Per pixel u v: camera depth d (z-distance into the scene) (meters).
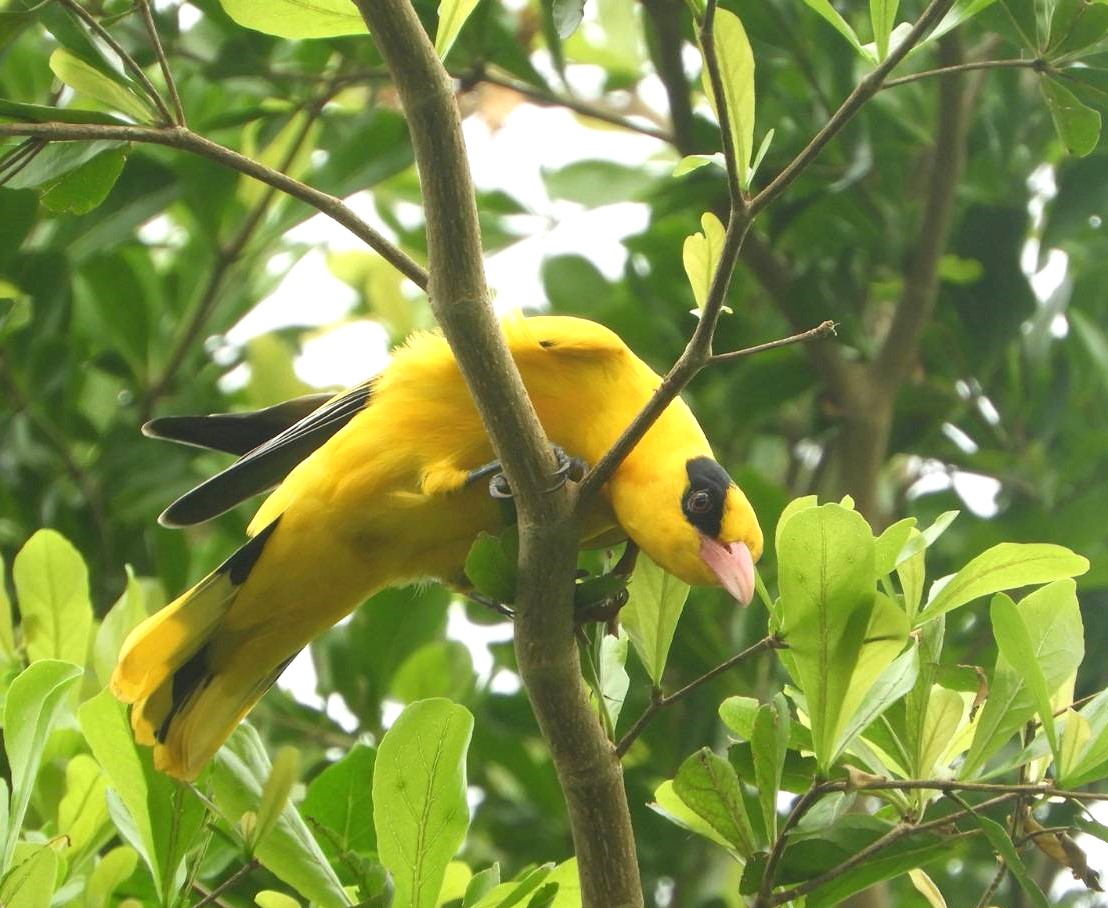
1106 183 11.80
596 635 6.59
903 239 12.05
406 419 8.08
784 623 5.95
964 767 6.22
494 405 6.10
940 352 12.34
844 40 11.84
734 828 6.15
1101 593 11.31
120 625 8.12
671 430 8.06
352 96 14.09
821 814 6.14
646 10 11.98
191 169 11.52
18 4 6.95
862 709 6.00
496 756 10.95
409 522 8.16
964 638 11.21
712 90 6.02
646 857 10.84
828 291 12.27
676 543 7.80
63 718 7.73
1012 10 8.03
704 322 5.82
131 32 11.26
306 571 8.30
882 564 6.23
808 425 13.09
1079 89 6.62
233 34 11.17
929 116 12.66
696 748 10.58
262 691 8.66
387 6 5.87
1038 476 11.81
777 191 5.72
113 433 11.67
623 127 11.94
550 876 6.46
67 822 7.11
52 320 11.27
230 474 8.72
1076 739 5.97
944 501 12.20
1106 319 12.39
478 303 6.06
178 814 6.52
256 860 6.20
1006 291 12.00
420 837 5.96
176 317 12.38
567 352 8.04
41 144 6.09
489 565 6.11
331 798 7.04
